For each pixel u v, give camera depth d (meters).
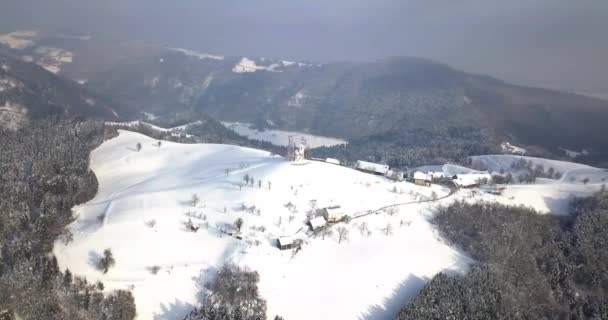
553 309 147.38
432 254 172.38
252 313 133.38
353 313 140.62
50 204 177.75
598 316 145.88
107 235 167.38
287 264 159.75
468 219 193.75
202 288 144.25
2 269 133.62
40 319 119.19
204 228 177.25
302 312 139.50
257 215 187.75
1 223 154.88
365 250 171.62
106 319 125.38
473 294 142.38
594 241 178.00
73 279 140.75
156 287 142.62
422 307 133.75
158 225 176.38
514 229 183.25
